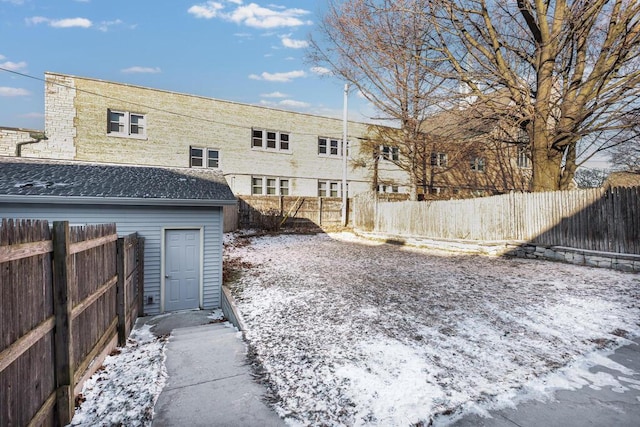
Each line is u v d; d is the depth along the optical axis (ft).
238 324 17.10
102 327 13.37
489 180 79.66
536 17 37.14
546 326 15.19
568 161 41.06
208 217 25.35
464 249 39.11
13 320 6.98
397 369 11.27
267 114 63.31
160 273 23.98
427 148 64.69
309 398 9.73
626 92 31.24
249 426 8.52
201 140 57.16
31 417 7.61
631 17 30.66
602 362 11.74
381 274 27.37
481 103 38.47
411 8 40.47
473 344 13.30
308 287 23.26
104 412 9.43
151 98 53.21
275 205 60.29
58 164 27.58
